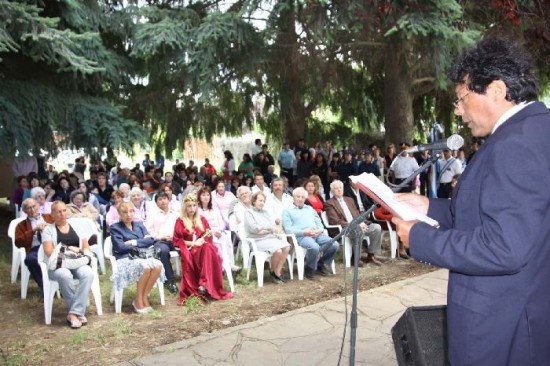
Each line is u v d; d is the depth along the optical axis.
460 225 1.60
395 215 1.70
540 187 1.39
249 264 6.07
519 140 1.44
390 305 4.92
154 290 5.65
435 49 9.69
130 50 10.64
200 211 6.17
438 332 2.04
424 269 6.57
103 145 9.19
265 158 13.16
